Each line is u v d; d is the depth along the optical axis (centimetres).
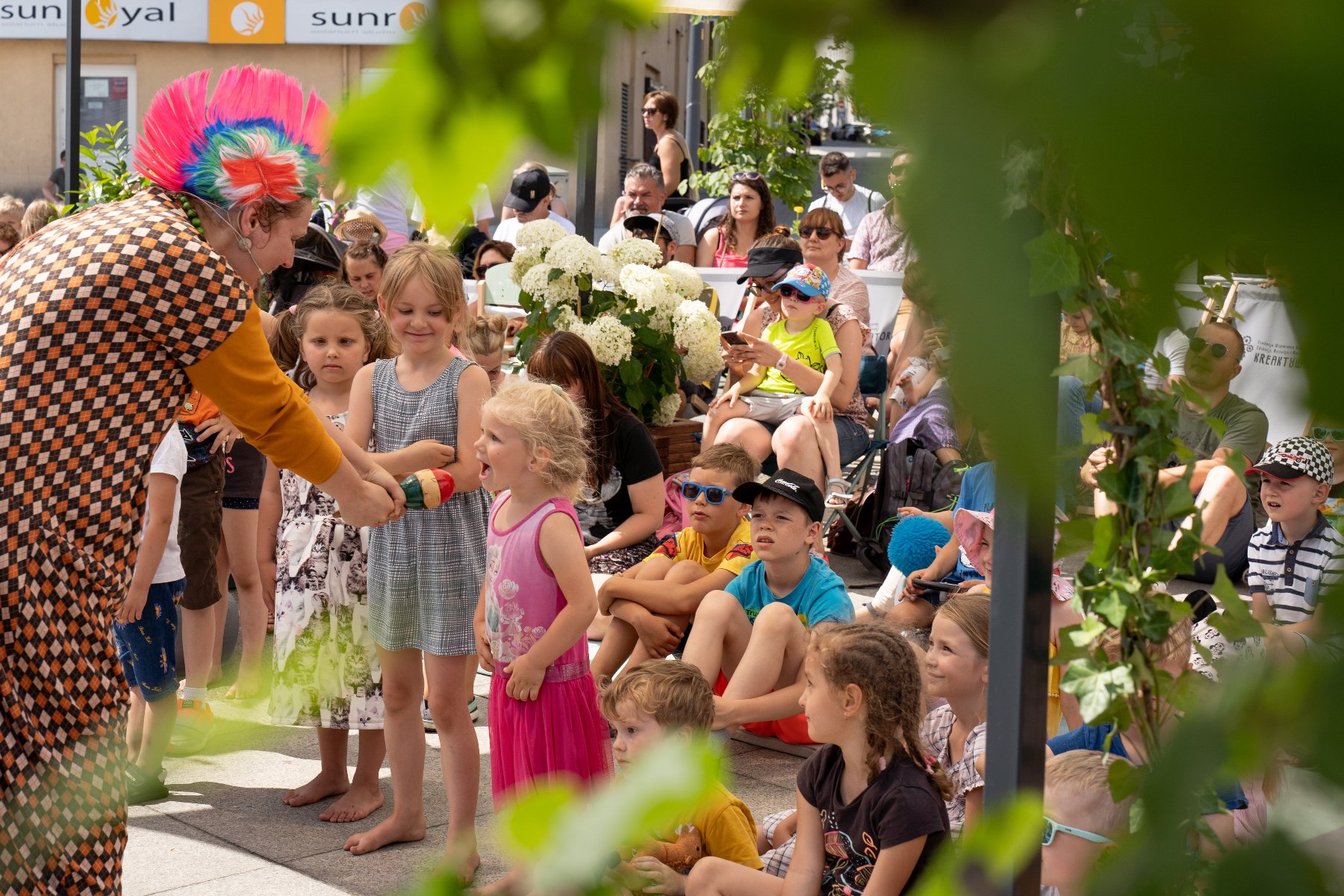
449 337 387
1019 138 28
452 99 31
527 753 339
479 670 566
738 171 1021
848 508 687
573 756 340
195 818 419
